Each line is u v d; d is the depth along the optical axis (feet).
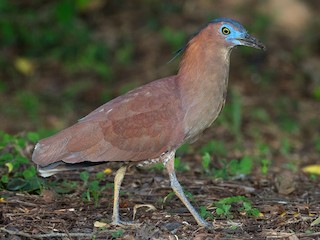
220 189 40.04
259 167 47.91
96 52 69.62
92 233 33.22
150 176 41.88
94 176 41.37
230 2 77.15
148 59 69.46
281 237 32.99
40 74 68.13
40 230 33.73
